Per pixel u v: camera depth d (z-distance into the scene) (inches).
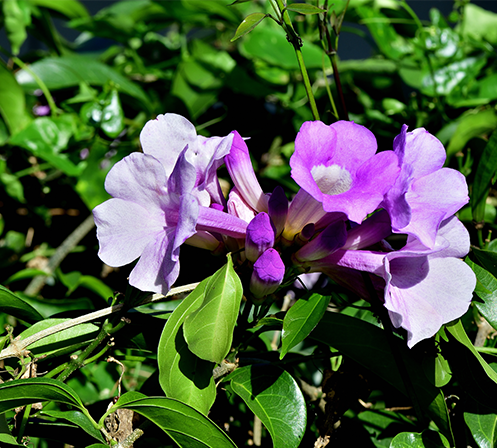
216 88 29.8
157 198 17.1
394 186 16.2
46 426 18.5
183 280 25.5
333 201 16.2
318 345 20.5
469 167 24.1
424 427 17.6
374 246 18.1
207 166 17.3
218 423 20.1
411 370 17.8
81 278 26.3
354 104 30.1
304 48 28.9
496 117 23.7
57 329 17.7
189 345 16.3
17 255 28.5
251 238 16.9
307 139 16.8
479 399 17.7
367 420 20.6
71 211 30.5
